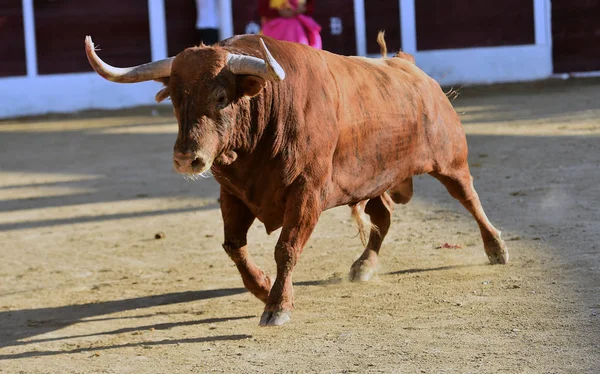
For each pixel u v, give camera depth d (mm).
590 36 35281
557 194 13516
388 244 11336
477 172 16109
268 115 7656
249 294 9500
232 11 34156
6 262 11836
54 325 8711
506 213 12523
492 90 32344
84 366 7242
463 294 8688
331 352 7059
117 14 33531
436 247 10992
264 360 6984
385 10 34875
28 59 33000
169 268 10984
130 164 20219
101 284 10375
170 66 7582
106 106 33625
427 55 35031
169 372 6879
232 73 7328
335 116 8156
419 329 7555
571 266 9398
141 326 8477
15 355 7754
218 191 16406
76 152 22625
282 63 7801
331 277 9914
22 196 16984
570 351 6637
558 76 35531
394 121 8914
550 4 35281
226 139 7352
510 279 9133
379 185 8984
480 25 35156
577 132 19859
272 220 8195
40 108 33094
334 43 34688
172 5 34000
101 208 15352
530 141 19172
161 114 30594
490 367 6387
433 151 9555
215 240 12484
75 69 33469
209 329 8180
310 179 7941
